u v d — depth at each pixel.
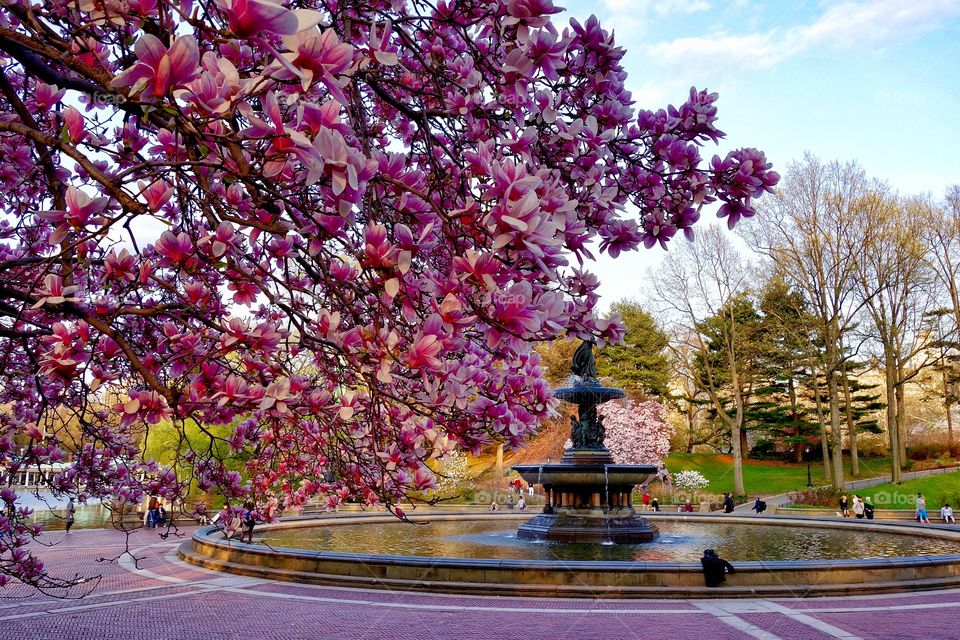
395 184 2.13
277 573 12.82
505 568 11.39
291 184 1.95
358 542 16.77
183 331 3.00
